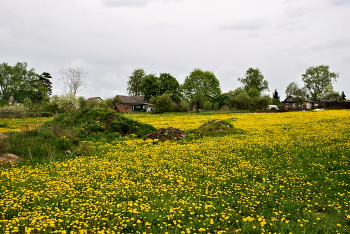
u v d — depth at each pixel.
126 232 6.48
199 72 101.69
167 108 73.56
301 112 53.72
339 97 108.56
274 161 13.43
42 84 97.94
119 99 92.88
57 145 16.66
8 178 10.60
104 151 16.92
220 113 62.78
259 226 6.74
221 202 8.38
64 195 8.85
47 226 6.38
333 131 22.77
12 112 52.91
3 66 90.25
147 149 17.28
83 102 58.31
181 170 11.94
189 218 7.04
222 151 16.14
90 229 6.37
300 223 6.97
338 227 6.75
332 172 11.31
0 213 7.26
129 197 8.77
